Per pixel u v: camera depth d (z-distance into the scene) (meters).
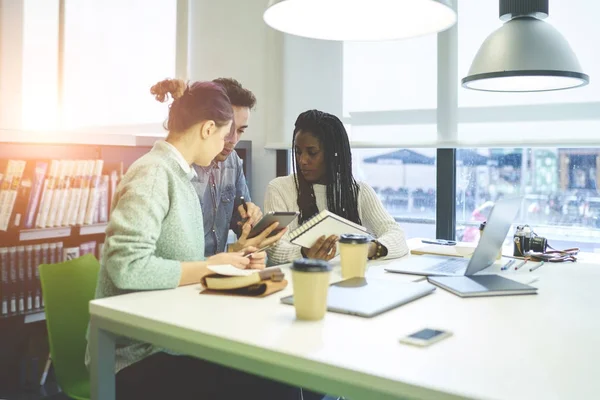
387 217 2.19
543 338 1.03
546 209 2.71
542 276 1.67
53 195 2.65
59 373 1.69
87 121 3.95
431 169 2.96
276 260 1.96
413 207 3.04
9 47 3.72
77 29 3.93
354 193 2.25
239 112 2.19
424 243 2.43
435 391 0.79
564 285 1.53
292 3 1.58
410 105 2.87
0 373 2.66
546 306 1.28
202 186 2.16
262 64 3.34
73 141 2.57
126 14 3.81
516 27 1.85
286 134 3.19
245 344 1.00
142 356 1.48
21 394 2.57
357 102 3.02
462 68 2.74
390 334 1.04
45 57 3.87
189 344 1.08
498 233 1.65
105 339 1.28
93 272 1.87
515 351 0.95
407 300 1.29
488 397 0.76
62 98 3.92
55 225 2.67
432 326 1.10
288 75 3.16
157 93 1.69
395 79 2.90
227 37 3.48
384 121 2.95
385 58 2.92
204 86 1.65
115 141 2.75
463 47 2.73
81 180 2.75
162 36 3.70
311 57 3.11
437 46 2.78
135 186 1.46
